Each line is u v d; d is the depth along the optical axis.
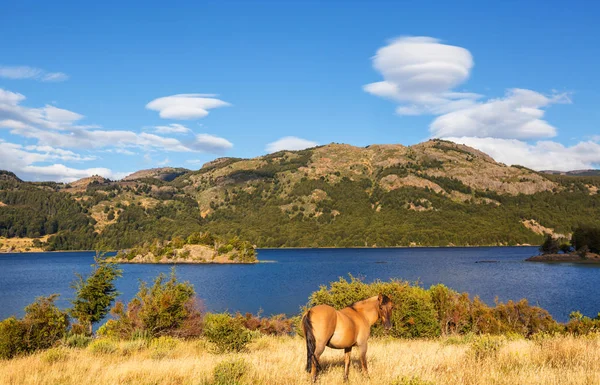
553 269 112.62
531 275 95.50
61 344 17.11
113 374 9.97
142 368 10.78
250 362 10.37
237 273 116.50
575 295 61.69
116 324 21.48
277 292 74.12
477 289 69.75
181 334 20.97
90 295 27.72
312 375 8.44
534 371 8.97
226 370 9.21
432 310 20.75
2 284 92.38
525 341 15.66
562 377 8.42
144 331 20.38
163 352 15.17
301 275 106.50
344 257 187.88
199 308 23.17
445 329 22.56
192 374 9.83
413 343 17.02
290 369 10.02
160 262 164.50
